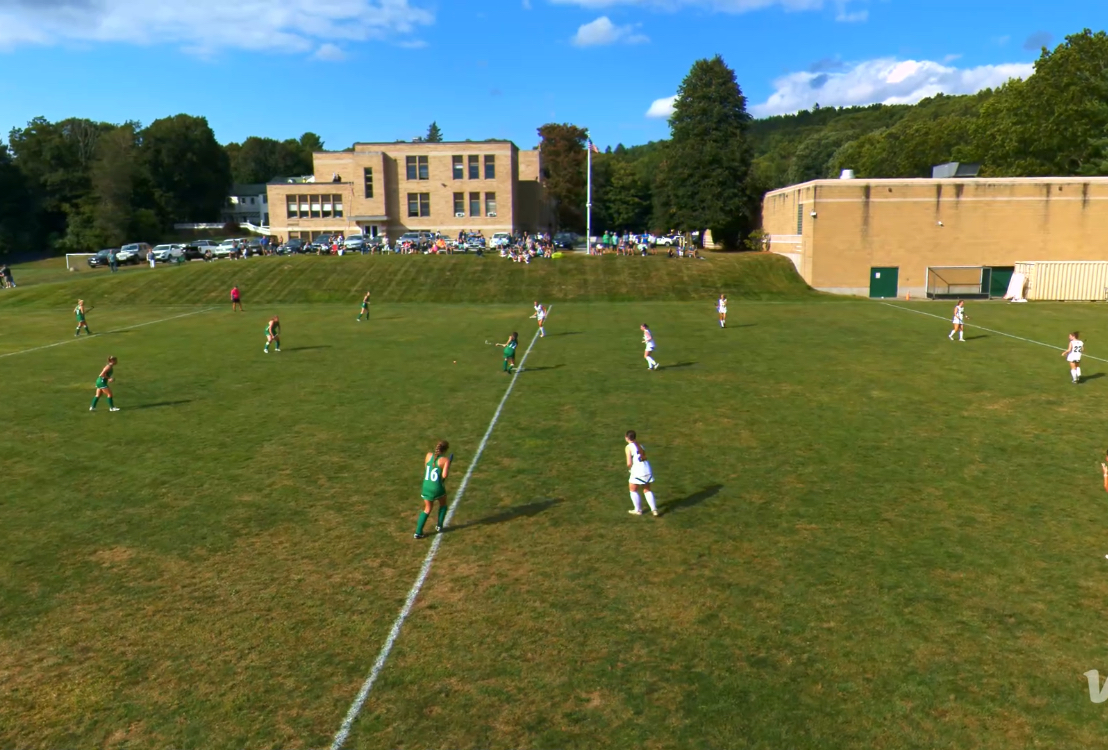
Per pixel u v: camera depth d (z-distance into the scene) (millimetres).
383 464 17594
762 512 14594
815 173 138125
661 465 17375
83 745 8328
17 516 14617
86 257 88688
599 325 40438
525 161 100625
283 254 71688
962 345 33094
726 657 9828
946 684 9211
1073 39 63938
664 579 11969
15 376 27578
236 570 12398
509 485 16188
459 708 8875
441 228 86625
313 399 23797
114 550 13148
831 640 10188
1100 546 12938
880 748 8133
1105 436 19266
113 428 20641
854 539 13328
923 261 55219
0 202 99938
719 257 64125
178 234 114062
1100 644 10016
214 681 9445
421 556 12883
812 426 20391
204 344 34938
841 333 36750
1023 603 11086
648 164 148375
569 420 21172
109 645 10258
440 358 30859
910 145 96750
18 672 9664
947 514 14383
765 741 8250
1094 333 36281
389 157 85750
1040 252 54406
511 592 11609
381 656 9930
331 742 8328
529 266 61250
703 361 29594
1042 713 8672
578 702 8953
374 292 55750
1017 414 21438
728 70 73438
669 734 8375
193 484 16359
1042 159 66375
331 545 13328
